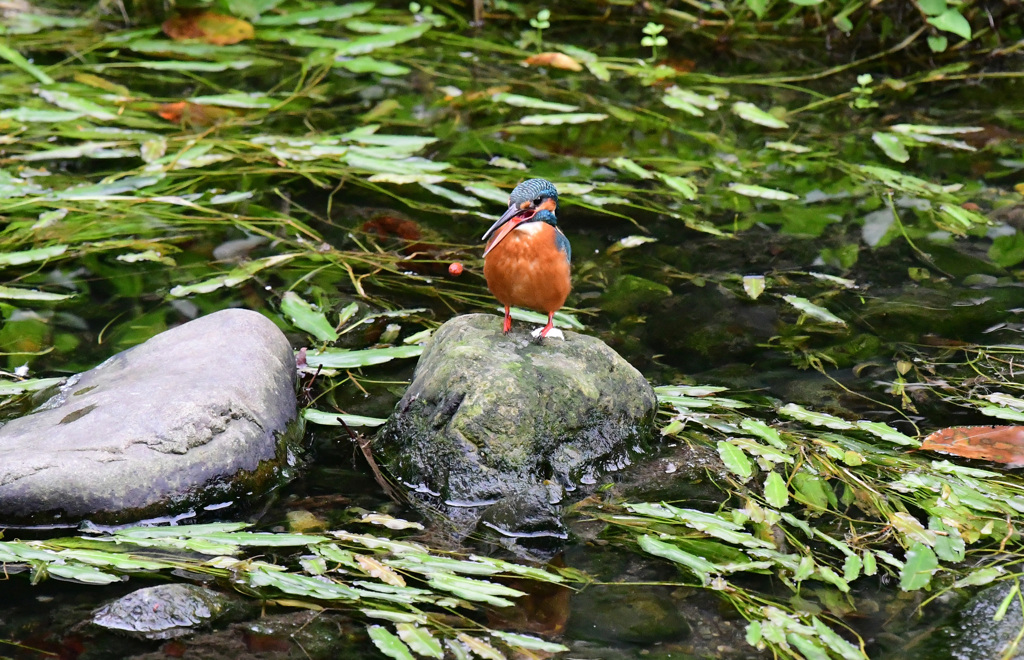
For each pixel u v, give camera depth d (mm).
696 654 5441
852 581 6133
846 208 12008
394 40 15562
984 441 7648
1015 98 15312
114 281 9875
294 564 6082
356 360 8492
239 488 6742
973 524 6566
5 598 5617
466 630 5531
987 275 10477
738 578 6152
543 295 7348
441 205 11797
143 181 11383
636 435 7555
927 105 15062
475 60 15984
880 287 10258
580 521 6695
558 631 5609
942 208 11773
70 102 12914
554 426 7098
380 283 10086
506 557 6297
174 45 15266
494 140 13375
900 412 8148
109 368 7664
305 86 14672
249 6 16438
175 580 5805
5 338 8758
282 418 7359
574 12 17656
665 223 11539
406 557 5957
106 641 5320
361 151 12203
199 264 10227
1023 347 9078
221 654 5277
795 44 17328
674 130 14141
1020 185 12523
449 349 7406
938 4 14805
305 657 5289
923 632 5648
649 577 6121
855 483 7086
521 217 7207
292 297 9477
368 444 7578
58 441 6492
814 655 5328
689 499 7039
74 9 16547
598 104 14438
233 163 12203
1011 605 5730
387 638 5312
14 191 10953
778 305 9906
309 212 11445
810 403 8281
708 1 17344
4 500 6211
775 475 6965
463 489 6895
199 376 7156
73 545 6000
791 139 13891
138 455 6477
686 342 9250
